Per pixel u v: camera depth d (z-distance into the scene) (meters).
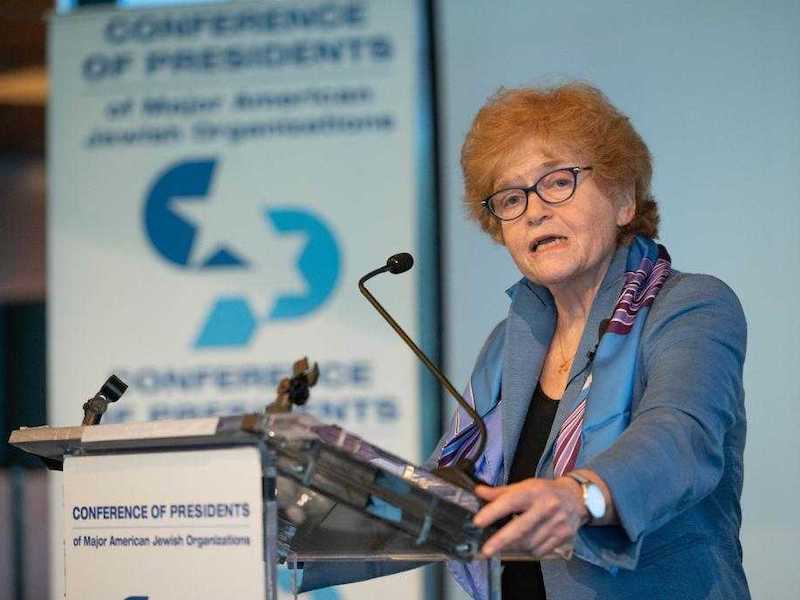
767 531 14.40
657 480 6.07
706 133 15.07
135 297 15.91
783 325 14.60
